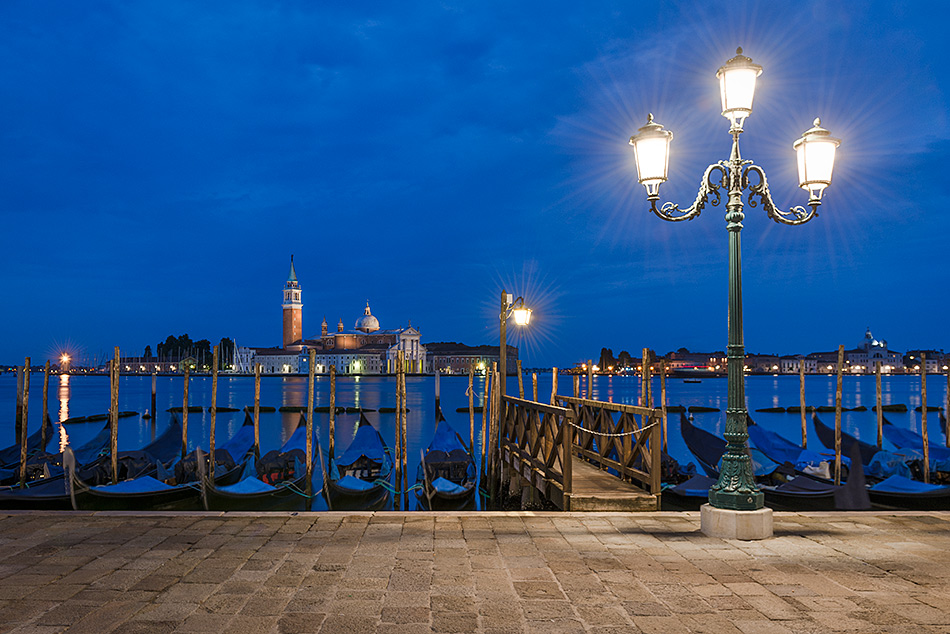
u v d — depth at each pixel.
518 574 6.57
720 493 8.24
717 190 8.42
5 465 23.67
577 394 23.61
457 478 20.44
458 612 5.52
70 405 74.50
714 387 135.12
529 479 14.35
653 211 8.40
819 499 15.98
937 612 5.56
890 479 17.39
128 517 9.12
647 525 8.78
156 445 25.75
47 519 8.96
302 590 6.08
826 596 5.94
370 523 8.84
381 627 5.20
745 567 6.83
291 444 25.34
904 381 175.25
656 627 5.21
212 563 6.93
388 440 38.97
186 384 23.20
